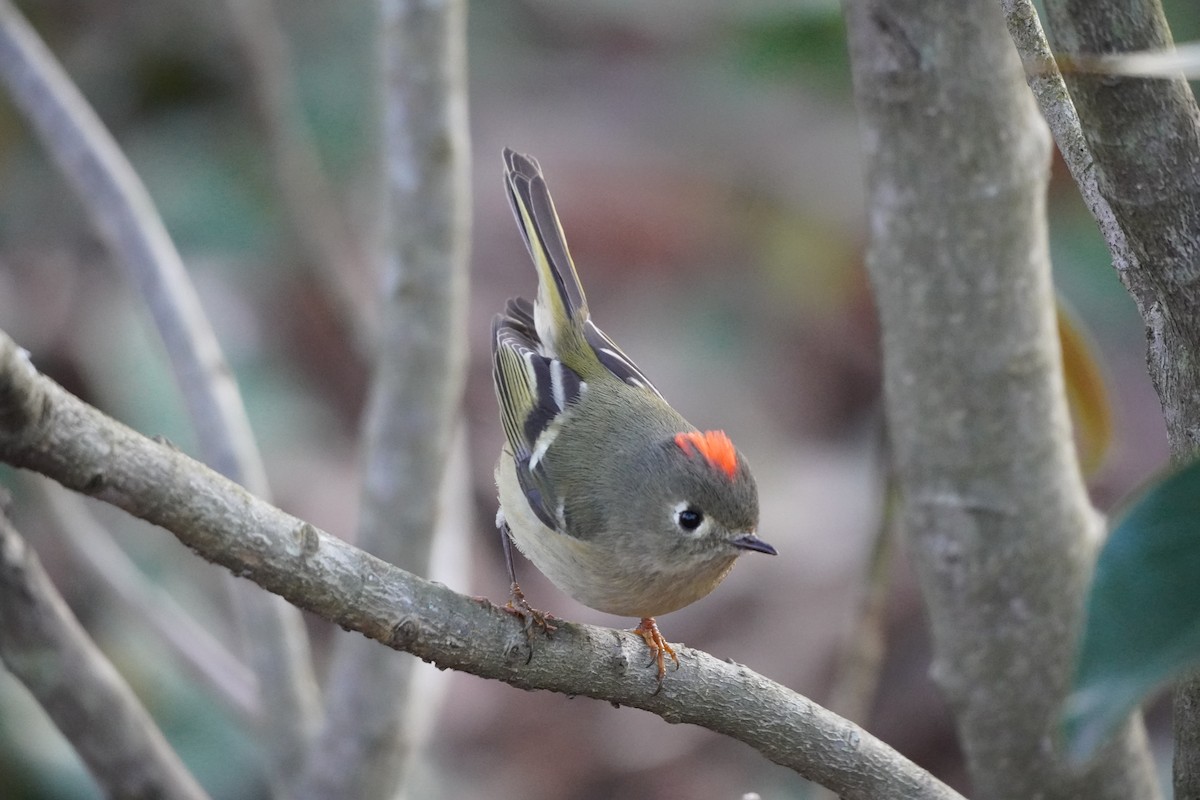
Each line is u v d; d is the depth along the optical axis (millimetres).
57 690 6957
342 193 13648
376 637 5098
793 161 16328
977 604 6699
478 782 12484
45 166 13586
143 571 11406
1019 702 6762
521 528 7953
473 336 14852
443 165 8141
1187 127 4320
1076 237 13641
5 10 8773
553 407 8227
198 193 13227
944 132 6133
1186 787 5082
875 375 15258
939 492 6645
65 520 8992
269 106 10695
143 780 7168
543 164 16344
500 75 16984
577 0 17297
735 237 16078
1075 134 5426
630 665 5645
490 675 5438
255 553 4695
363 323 10688
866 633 8203
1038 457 6539
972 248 6273
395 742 8195
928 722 12359
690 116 16734
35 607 6828
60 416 4137
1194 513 3330
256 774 10781
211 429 8453
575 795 12555
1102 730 3227
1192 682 4973
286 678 8398
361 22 14242
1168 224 4422
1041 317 6445
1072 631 6695
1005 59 6066
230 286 13359
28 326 12867
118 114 13617
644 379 8828
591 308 15594
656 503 7539
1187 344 4668
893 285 6477
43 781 10227
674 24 17250
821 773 5883
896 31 6051
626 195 16125
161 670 10859
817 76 14219
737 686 5789
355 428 13609
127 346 12430
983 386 6434
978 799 7027
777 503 14180
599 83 17016
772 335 15562
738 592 13570
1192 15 12289
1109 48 4250
